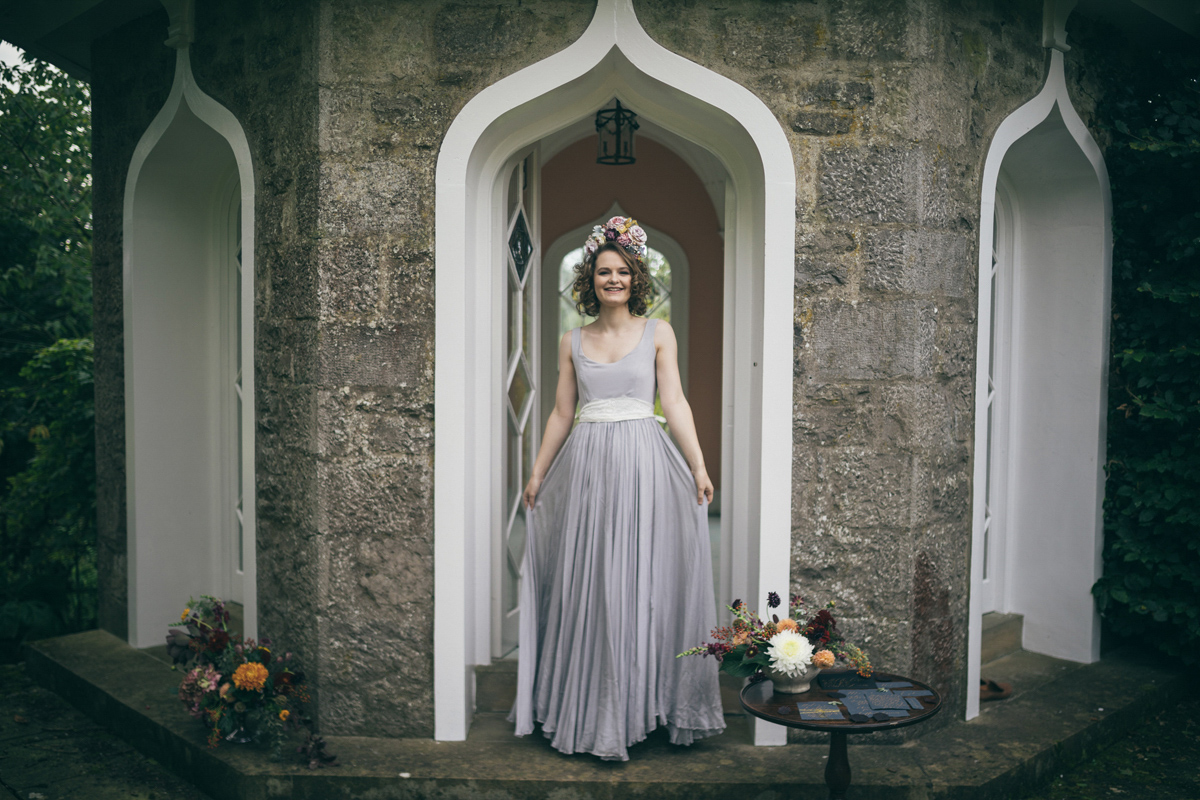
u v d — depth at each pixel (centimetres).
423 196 291
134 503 397
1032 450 397
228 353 412
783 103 285
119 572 414
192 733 307
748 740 300
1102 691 353
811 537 291
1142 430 383
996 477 398
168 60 364
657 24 284
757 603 293
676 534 292
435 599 296
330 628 300
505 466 337
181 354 406
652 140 743
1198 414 362
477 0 288
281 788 274
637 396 292
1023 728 314
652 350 291
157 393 399
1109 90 379
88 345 525
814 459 290
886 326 288
